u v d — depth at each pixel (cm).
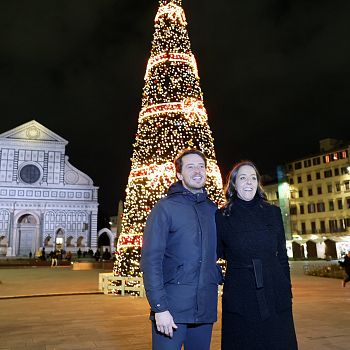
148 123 1597
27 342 810
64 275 2956
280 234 440
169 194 442
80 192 6694
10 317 1095
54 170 6656
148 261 399
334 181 5772
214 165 1576
